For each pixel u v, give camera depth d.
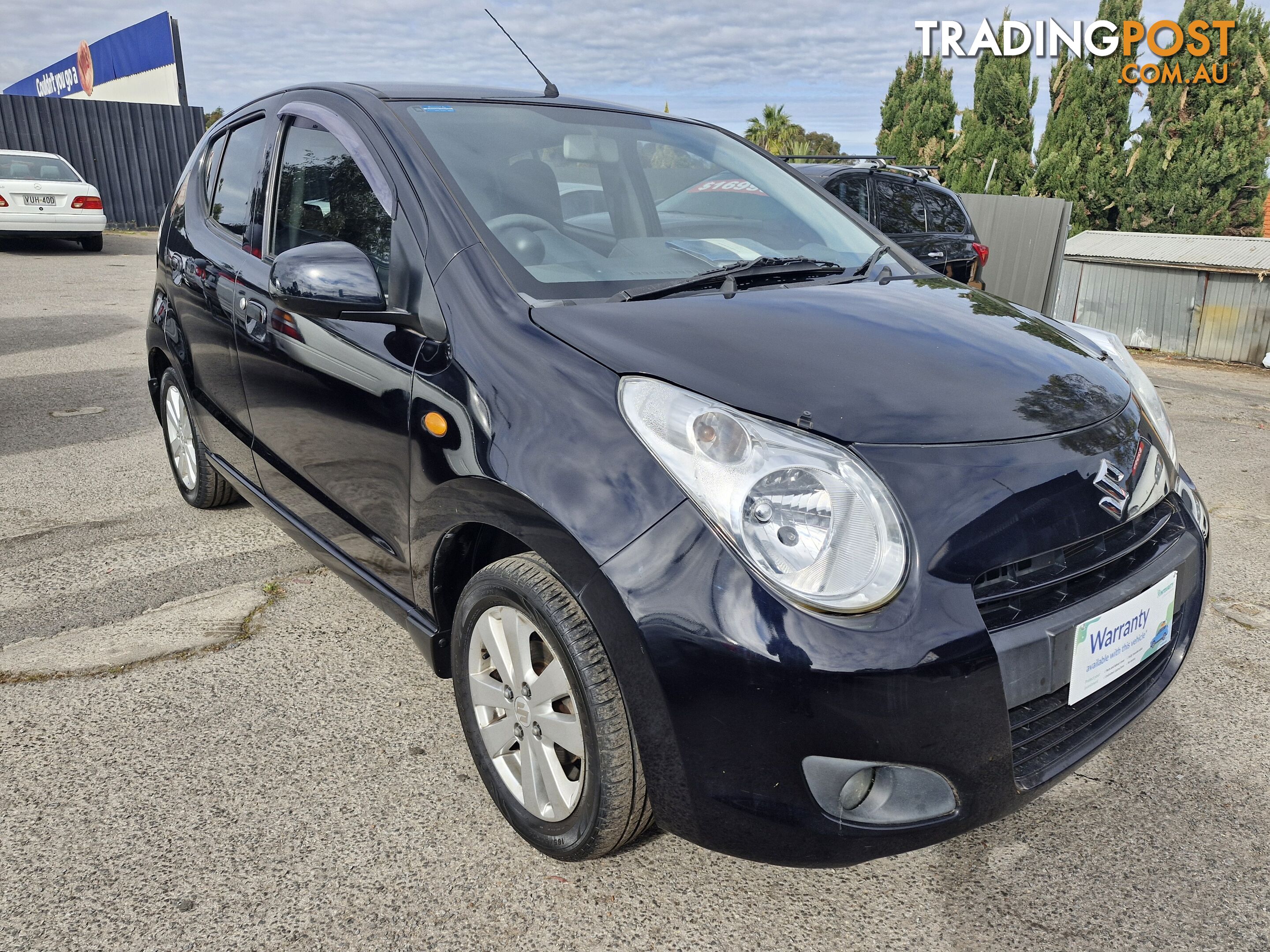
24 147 16.77
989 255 11.98
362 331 2.31
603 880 1.99
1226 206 15.68
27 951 1.74
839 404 1.74
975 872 2.06
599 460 1.73
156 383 4.04
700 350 1.87
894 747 1.57
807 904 1.95
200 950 1.76
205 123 18.39
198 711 2.56
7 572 3.38
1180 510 2.18
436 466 2.04
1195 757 2.49
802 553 1.59
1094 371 2.19
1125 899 1.99
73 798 2.18
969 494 1.67
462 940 1.82
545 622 1.82
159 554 3.56
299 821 2.13
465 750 2.42
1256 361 10.41
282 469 2.85
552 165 2.55
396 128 2.45
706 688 1.60
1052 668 1.71
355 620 3.10
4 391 6.02
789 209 2.95
